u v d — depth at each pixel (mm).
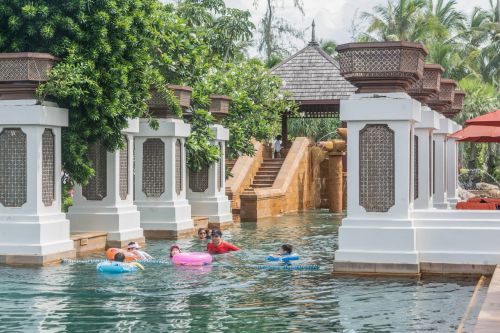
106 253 16609
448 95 20141
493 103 40906
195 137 22828
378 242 13727
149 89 19938
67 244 16031
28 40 16141
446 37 50656
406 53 13703
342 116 13922
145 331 9477
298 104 33906
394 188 13773
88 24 16141
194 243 19312
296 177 32281
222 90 27156
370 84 13922
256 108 27172
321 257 16500
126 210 18703
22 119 15219
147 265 15211
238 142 26375
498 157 42312
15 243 15234
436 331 9375
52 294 11953
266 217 28172
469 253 13594
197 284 12945
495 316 9312
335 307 10906
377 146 13859
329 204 31453
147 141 20859
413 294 11883
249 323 9906
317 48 35656
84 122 16578
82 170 16844
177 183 21234
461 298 11531
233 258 16250
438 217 13789
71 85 15523
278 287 12633
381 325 9727
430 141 17297
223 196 24578
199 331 9461
